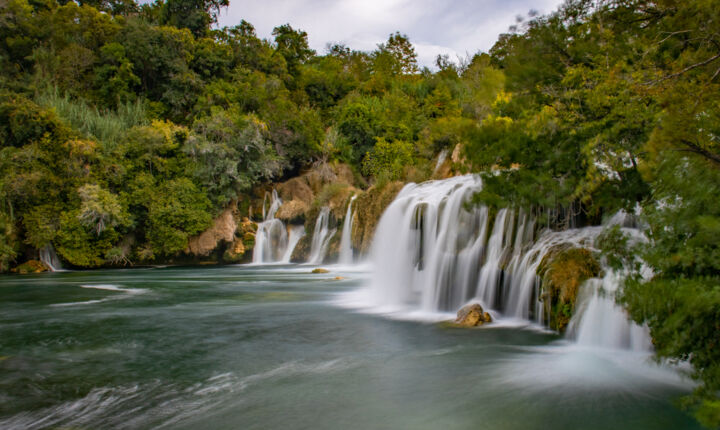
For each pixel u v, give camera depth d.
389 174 33.84
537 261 10.48
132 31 43.91
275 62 52.84
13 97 33.56
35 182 30.25
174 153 37.09
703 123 4.78
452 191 16.30
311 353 8.26
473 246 12.75
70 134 32.91
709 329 4.03
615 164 7.35
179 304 14.56
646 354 7.40
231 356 8.11
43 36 45.88
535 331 9.63
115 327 10.81
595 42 7.39
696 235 4.29
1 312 13.25
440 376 6.81
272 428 5.06
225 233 36.00
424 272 14.76
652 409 5.44
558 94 7.79
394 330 10.16
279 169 41.28
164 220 34.06
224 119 37.59
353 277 22.89
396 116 46.62
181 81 42.25
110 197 32.06
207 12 54.88
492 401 5.76
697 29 5.57
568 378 6.59
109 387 6.46
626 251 5.97
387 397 5.98
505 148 8.08
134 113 39.84
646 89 6.30
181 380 6.77
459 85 50.16
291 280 22.16
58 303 15.09
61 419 5.35
